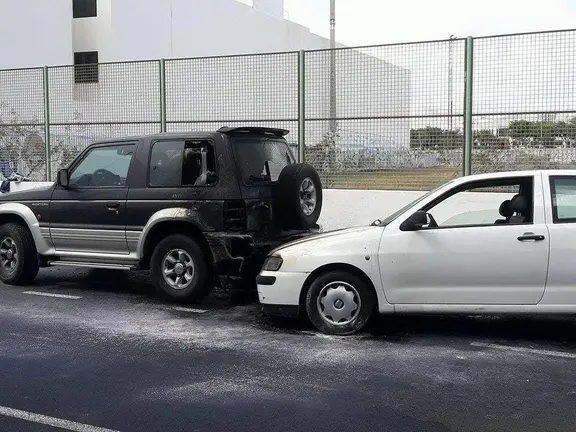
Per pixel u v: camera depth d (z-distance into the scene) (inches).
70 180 354.6
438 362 229.5
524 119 438.6
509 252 244.4
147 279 399.5
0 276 378.9
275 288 268.5
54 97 606.9
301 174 332.5
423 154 470.9
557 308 243.3
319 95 502.3
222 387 204.1
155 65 560.4
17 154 628.4
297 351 243.1
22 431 171.6
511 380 210.1
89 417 180.7
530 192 250.5
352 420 177.6
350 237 262.7
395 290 255.9
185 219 312.3
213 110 541.6
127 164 336.2
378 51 478.3
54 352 242.8
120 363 229.3
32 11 1024.2
